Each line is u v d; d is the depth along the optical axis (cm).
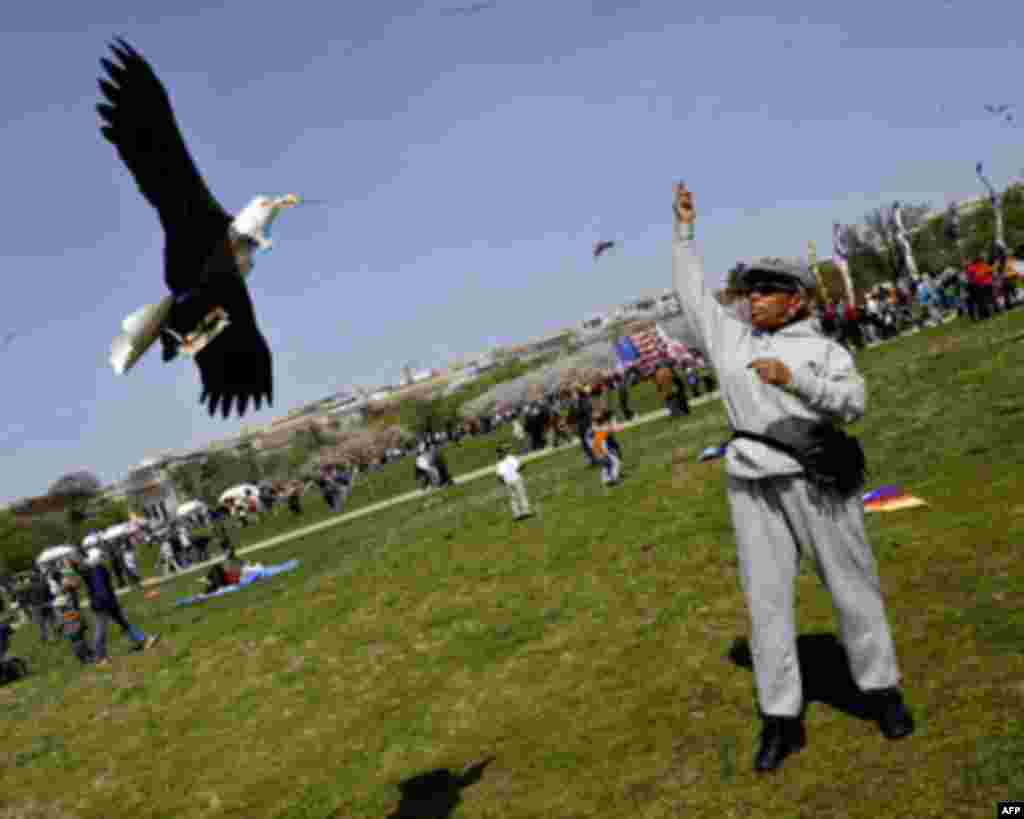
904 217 5797
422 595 1032
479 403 7731
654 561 836
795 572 405
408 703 673
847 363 386
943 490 773
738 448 397
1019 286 2556
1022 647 441
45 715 1041
